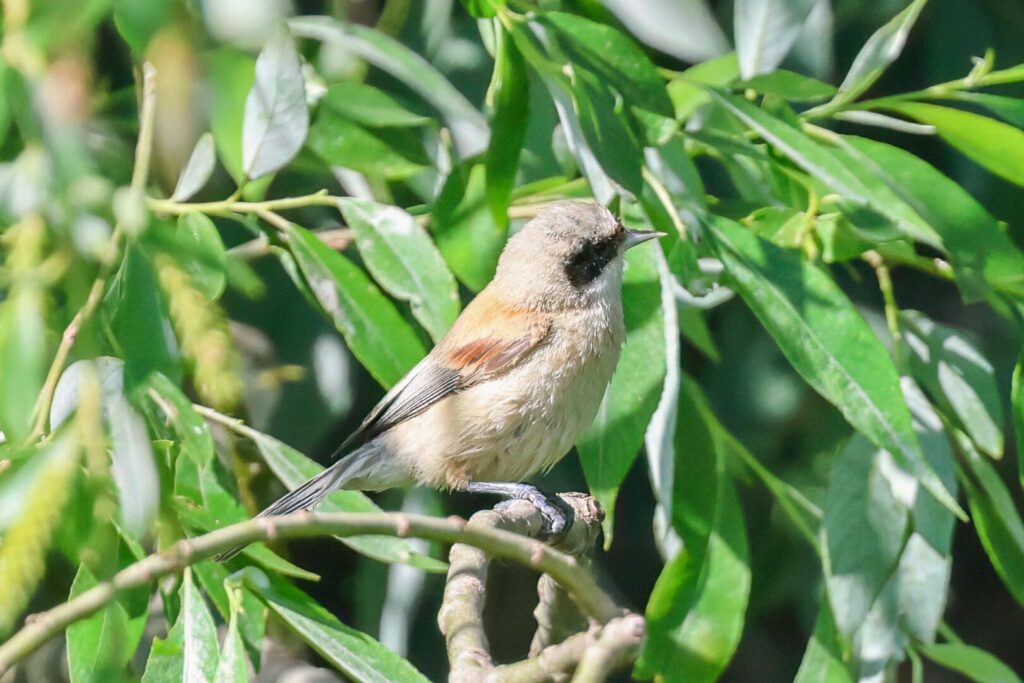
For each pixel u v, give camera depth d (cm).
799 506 1070
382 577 1200
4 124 654
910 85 1395
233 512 942
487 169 933
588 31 959
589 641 696
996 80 1045
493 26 1001
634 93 956
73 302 612
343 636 866
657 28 1010
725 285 1011
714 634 995
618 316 1079
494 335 1061
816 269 939
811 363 918
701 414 1007
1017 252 975
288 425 1175
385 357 977
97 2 612
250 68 751
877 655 1018
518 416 1055
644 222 1077
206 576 908
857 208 1025
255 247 1096
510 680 725
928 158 1384
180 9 594
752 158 1068
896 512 991
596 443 923
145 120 855
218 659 840
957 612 1784
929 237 970
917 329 1093
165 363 787
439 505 1195
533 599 1457
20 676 1180
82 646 839
